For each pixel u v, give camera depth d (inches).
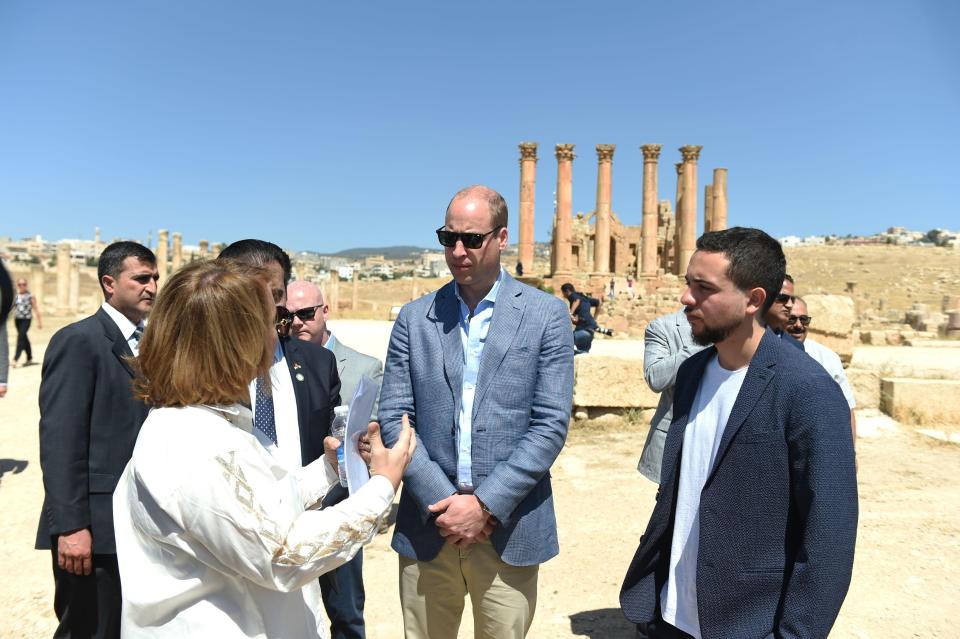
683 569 116.0
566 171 1691.7
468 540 127.1
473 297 143.9
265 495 82.6
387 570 230.1
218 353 85.2
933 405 416.5
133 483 84.2
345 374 193.2
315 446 139.1
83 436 137.6
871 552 233.6
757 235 108.7
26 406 500.1
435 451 138.7
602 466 347.9
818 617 96.3
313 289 178.1
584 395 432.5
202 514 77.5
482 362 137.4
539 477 131.6
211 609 81.8
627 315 1165.1
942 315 1268.5
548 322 140.5
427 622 138.4
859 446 381.1
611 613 196.4
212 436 82.4
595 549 242.4
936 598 199.9
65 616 140.9
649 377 181.2
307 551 81.1
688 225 1787.6
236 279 88.5
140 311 152.3
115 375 142.6
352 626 162.6
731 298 107.3
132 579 83.0
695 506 115.6
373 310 1915.6
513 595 134.5
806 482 100.4
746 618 104.9
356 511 87.3
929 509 276.8
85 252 7249.0
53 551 139.3
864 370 450.6
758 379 106.2
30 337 962.7
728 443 107.6
